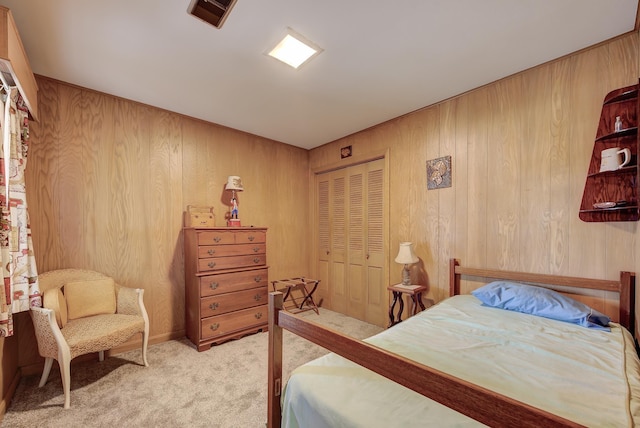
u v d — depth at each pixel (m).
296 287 3.97
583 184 1.89
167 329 2.82
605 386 0.99
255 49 1.88
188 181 3.02
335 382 1.06
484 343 1.38
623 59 1.75
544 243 2.05
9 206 1.62
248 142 3.54
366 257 3.42
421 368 0.76
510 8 1.52
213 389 1.94
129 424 1.59
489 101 2.34
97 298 2.25
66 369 1.73
